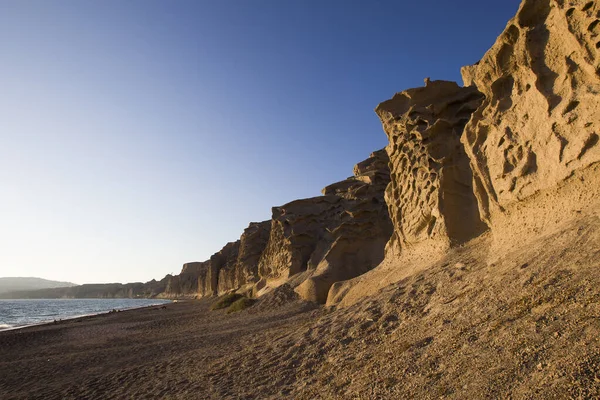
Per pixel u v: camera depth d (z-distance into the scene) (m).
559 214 8.42
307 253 38.25
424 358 6.09
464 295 8.02
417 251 16.08
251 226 66.88
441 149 15.52
